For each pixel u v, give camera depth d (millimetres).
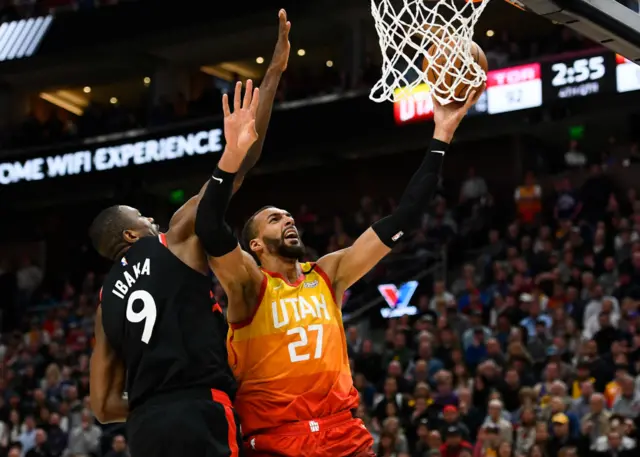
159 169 25703
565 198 20844
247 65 29297
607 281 17531
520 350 14383
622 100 21266
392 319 17750
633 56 6379
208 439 4621
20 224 29156
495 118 23000
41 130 27531
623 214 20656
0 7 29031
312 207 27156
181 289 4758
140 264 4836
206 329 4758
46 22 28281
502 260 19562
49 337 21141
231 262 4973
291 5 25438
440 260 20531
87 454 15828
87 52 27766
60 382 18141
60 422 16453
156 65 28578
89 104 29438
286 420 5289
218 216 4637
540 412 12781
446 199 23188
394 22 5656
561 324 15578
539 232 20047
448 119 5594
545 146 25094
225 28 26422
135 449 4680
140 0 27188
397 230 5492
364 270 5594
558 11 5781
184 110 27047
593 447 12164
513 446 12641
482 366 14039
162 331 4707
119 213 5105
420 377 14602
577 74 21359
